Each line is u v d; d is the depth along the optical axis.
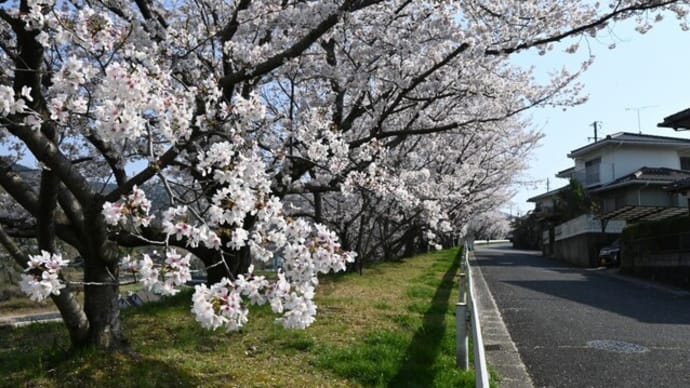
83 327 5.55
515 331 8.34
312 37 6.57
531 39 9.24
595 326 8.75
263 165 4.00
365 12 9.11
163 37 7.27
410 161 14.52
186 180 8.86
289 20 8.01
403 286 12.52
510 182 29.02
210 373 5.40
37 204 5.36
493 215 46.41
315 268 3.68
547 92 11.27
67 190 5.53
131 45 5.00
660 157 32.84
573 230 27.31
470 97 11.55
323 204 16.53
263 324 7.41
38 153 4.82
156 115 4.04
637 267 18.39
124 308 10.34
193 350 6.26
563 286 14.92
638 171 29.84
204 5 8.79
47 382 5.01
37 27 4.39
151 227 5.57
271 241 3.76
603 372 6.03
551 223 37.09
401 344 6.38
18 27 4.80
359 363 5.62
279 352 6.21
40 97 4.99
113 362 5.28
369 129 10.69
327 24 6.54
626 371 6.07
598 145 33.06
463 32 8.53
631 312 10.27
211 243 3.49
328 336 6.83
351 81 8.95
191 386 5.00
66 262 3.26
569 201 33.22
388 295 10.72
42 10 4.69
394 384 5.16
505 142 20.55
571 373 6.00
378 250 23.66
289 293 3.55
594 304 11.34
